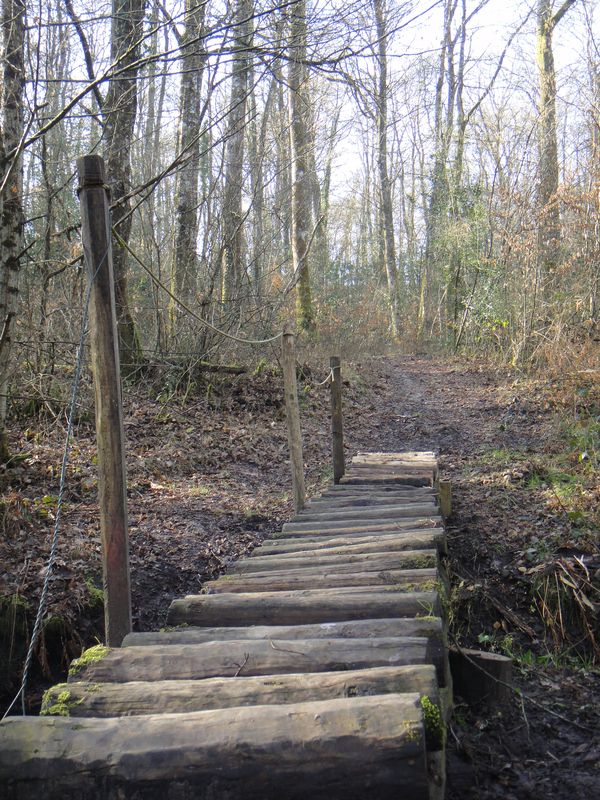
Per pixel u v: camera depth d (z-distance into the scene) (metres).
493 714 4.59
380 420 12.80
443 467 9.59
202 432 10.72
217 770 2.41
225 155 14.30
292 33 6.95
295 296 17.38
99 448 3.96
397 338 26.78
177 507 8.05
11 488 7.49
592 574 6.16
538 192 16.09
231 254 13.90
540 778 3.98
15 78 7.22
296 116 15.79
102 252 3.95
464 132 24.22
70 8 7.94
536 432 10.65
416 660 3.24
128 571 3.99
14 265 7.32
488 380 15.45
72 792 2.45
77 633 5.61
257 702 2.79
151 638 3.67
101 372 3.95
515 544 6.82
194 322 12.45
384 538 5.39
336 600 4.09
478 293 20.17
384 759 2.37
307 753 2.40
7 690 5.39
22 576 5.90
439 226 24.09
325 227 25.86
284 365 7.11
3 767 2.47
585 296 13.12
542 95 17.00
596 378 10.72
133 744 2.49
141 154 19.39
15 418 9.45
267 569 5.02
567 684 5.15
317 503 7.07
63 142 11.73
